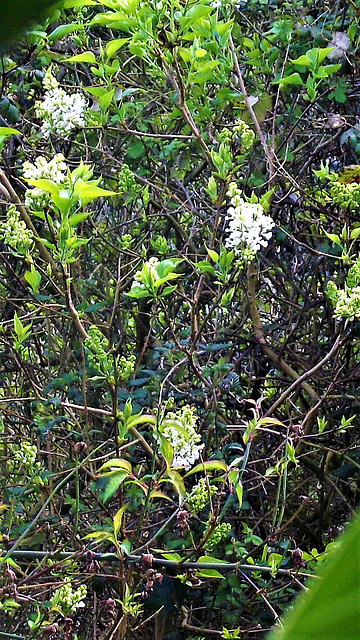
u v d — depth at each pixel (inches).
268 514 132.0
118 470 83.4
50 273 103.0
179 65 119.9
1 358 152.9
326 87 148.6
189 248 146.6
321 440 136.9
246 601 118.0
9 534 103.1
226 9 131.1
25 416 154.5
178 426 83.5
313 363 144.5
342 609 5.3
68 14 141.9
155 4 104.6
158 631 119.4
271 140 130.2
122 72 149.8
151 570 84.7
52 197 82.3
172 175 146.9
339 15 149.4
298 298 156.1
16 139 140.0
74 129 123.1
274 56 140.9
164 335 138.7
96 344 92.6
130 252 122.6
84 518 135.0
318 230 147.7
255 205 97.6
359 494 144.0
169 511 113.7
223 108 138.6
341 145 137.6
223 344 117.0
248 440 88.4
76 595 83.7
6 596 88.5
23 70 132.0
